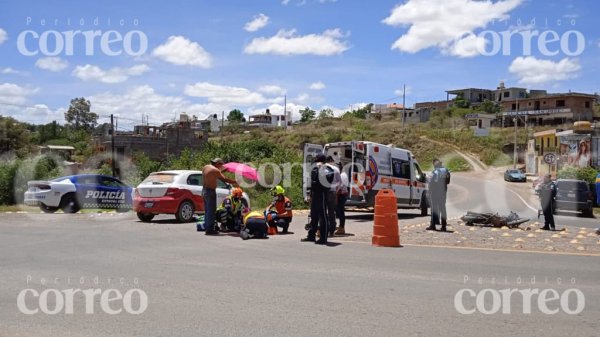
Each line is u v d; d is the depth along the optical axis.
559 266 9.13
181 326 5.55
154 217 18.73
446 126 92.06
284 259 9.41
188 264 8.85
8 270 8.30
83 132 71.31
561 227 17.08
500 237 13.17
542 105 86.12
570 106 83.00
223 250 10.43
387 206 11.34
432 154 77.94
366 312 6.06
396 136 84.00
